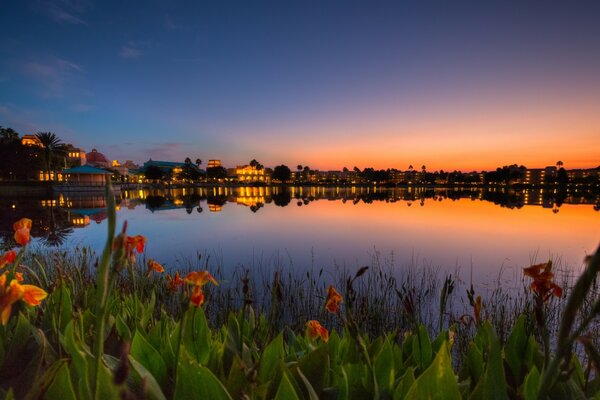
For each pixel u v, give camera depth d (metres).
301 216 23.58
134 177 104.88
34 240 12.88
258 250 11.39
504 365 1.38
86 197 46.31
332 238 14.11
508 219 21.16
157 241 13.18
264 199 49.38
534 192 85.38
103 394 0.85
